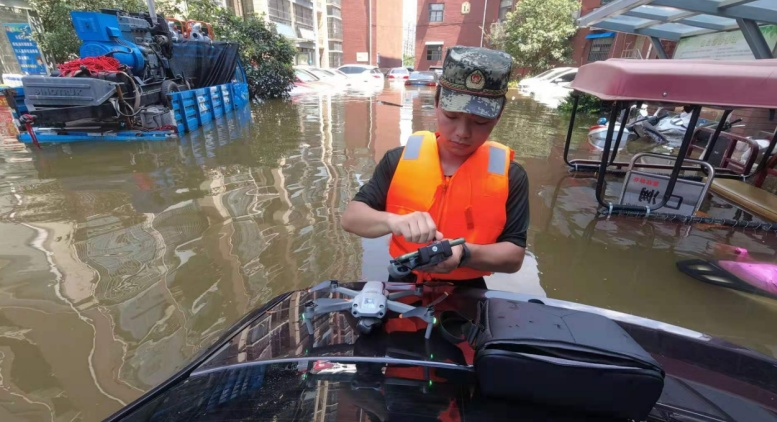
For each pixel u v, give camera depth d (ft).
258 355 3.56
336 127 28.09
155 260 9.76
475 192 4.63
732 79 9.85
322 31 118.93
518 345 2.71
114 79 20.92
